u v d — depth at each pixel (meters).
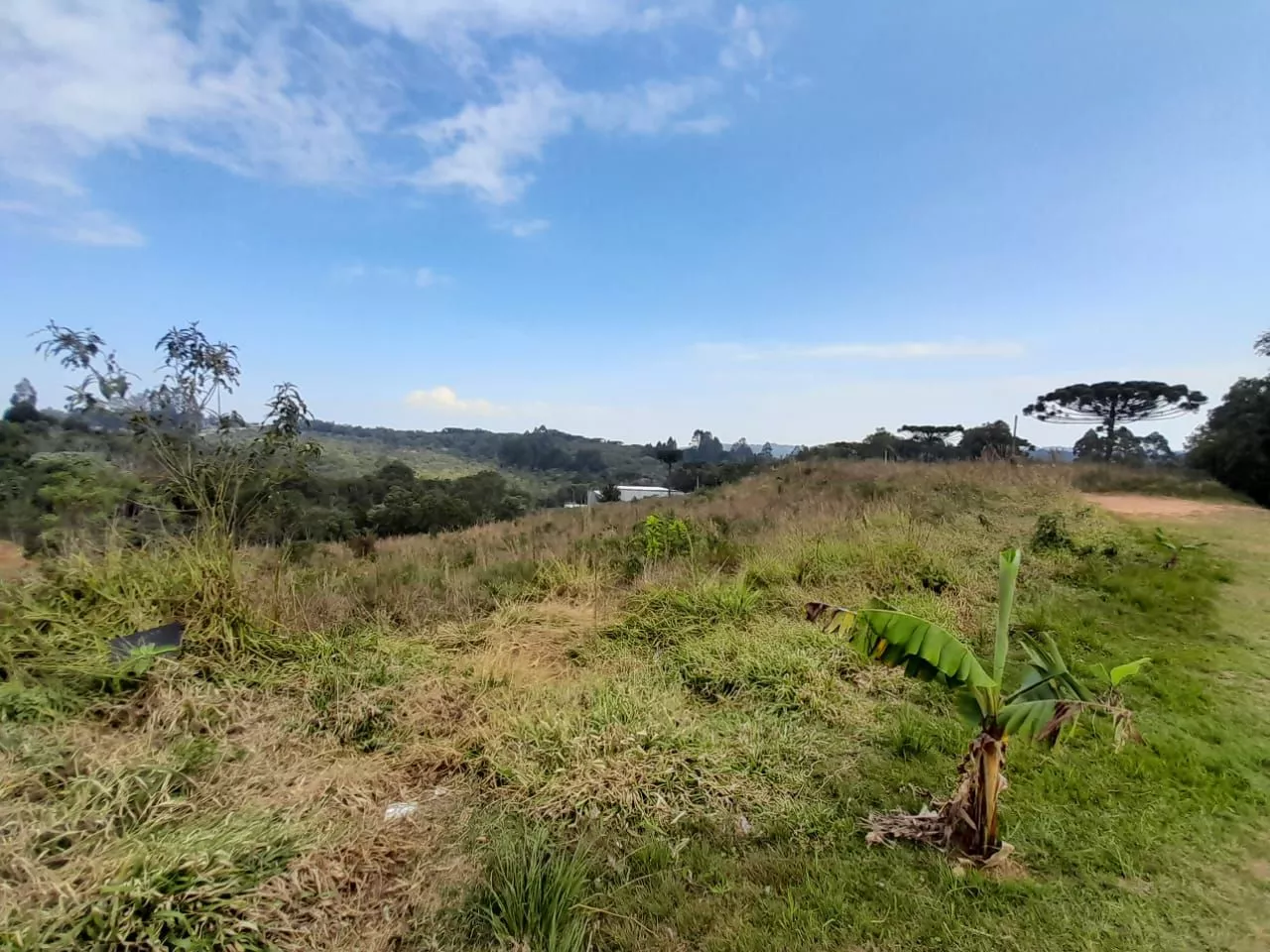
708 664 4.53
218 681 3.96
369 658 4.41
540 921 2.22
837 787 3.17
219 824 2.52
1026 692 2.67
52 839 2.29
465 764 3.36
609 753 3.34
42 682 3.50
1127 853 2.64
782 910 2.33
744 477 20.25
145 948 1.93
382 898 2.40
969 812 2.63
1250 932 2.22
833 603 5.65
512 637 5.10
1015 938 2.19
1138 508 11.82
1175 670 4.53
